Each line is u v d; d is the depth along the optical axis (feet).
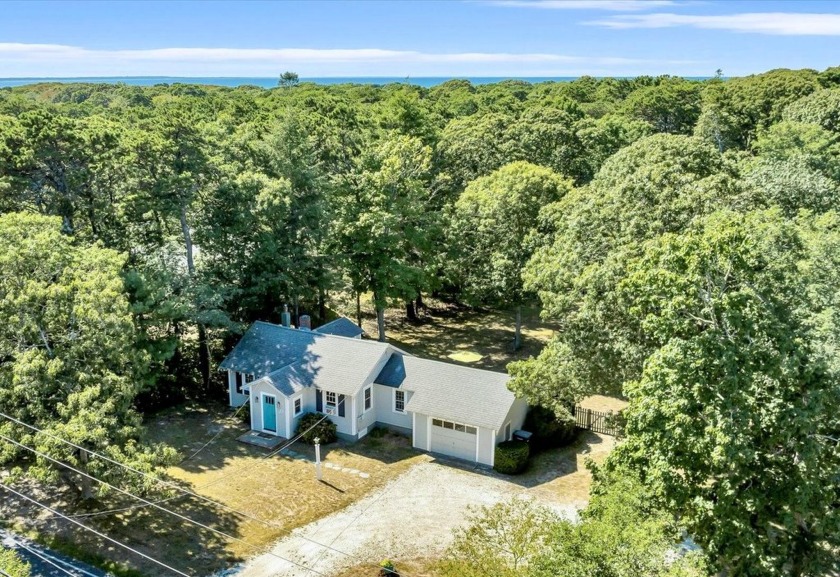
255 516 76.23
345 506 79.00
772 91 253.03
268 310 126.52
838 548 54.29
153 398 107.34
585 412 102.06
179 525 73.67
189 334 119.75
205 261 117.08
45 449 64.69
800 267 69.82
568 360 85.05
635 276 61.67
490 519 56.24
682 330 57.00
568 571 45.29
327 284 129.49
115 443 70.90
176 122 105.29
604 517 50.21
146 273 101.40
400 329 154.30
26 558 66.39
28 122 98.32
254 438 96.68
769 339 53.42
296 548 70.23
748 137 234.79
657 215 84.23
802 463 50.08
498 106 286.66
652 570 44.52
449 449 92.94
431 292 156.97
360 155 158.71
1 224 78.95
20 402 70.08
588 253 90.43
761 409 50.93
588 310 81.05
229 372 107.45
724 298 53.78
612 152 208.44
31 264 77.00
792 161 122.83
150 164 105.40
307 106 261.24
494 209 132.16
